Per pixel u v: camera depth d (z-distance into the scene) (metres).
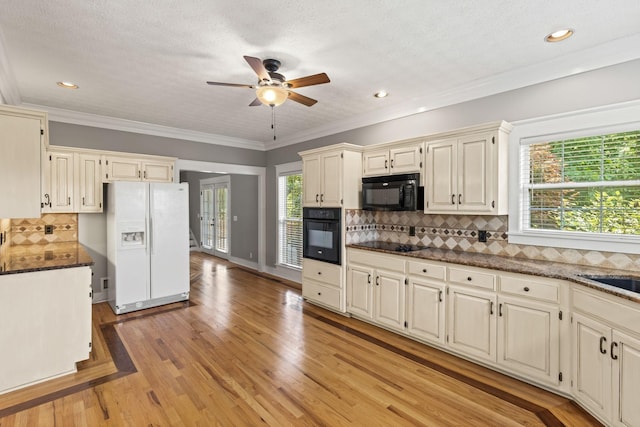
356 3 1.92
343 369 2.63
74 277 2.60
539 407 2.14
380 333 3.36
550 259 2.74
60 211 3.81
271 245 6.15
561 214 2.75
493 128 2.78
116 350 2.95
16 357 2.35
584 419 2.01
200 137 5.25
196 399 2.22
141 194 4.09
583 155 2.61
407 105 3.73
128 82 3.08
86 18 2.04
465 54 2.56
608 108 2.42
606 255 2.47
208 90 3.30
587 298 2.03
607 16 2.04
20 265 2.54
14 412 2.08
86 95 3.44
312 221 4.22
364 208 3.81
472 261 2.73
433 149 3.21
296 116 4.29
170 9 1.95
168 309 4.11
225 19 2.07
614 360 1.83
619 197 2.47
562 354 2.22
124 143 4.54
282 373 2.56
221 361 2.75
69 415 2.05
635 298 1.69
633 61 2.33
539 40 2.34
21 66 2.71
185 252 4.47
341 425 1.97
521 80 2.85
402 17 2.06
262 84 2.46
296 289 5.09
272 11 1.99
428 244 3.64
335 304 3.91
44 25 2.11
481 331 2.63
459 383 2.43
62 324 2.54
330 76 2.98
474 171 2.91
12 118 2.43
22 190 2.46
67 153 3.85
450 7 1.96
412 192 3.31
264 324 3.60
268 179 6.14
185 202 4.47
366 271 3.58
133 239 4.14
